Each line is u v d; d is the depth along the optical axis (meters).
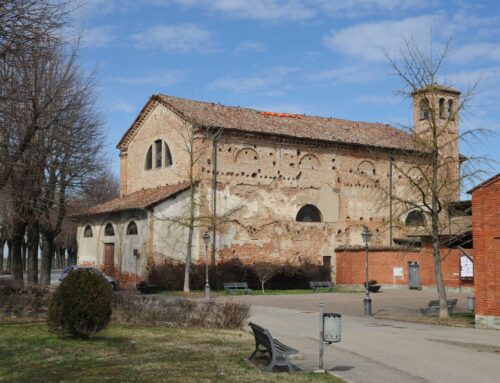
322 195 46.19
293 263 44.47
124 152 49.94
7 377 10.47
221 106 46.69
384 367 12.80
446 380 11.50
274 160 44.41
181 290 40.09
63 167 28.31
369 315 25.95
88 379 10.30
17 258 30.80
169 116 44.62
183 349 13.91
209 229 41.09
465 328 20.88
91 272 15.27
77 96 27.97
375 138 49.50
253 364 12.29
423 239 41.56
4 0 14.70
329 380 10.92
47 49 16.69
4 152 20.05
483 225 20.44
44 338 14.58
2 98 16.98
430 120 27.72
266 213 43.78
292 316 24.83
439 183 26.16
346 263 46.03
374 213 48.09
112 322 18.50
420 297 37.31
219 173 42.19
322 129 48.00
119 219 43.97
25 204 26.55
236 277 41.72
